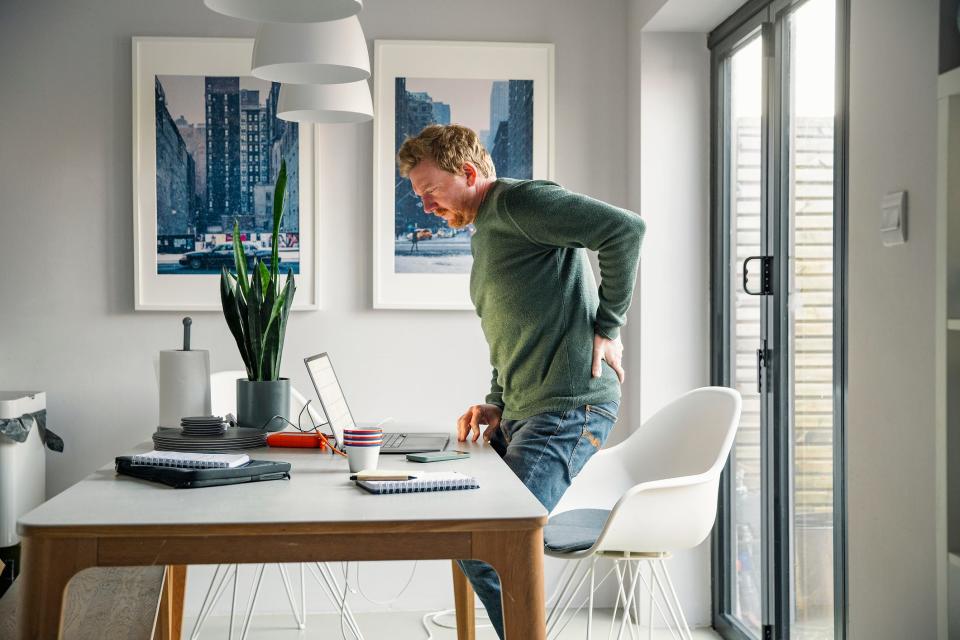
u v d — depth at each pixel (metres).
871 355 2.04
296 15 1.90
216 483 1.88
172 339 3.67
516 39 3.76
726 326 3.45
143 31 3.63
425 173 2.41
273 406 2.56
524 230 2.28
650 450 2.78
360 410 3.74
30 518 1.58
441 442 2.54
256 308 2.58
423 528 1.60
